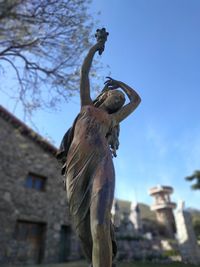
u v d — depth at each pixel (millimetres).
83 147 2143
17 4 6477
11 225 12289
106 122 2383
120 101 2562
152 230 26641
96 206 1801
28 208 13234
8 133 14109
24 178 13742
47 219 13797
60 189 15062
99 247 1695
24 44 7363
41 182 14602
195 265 8508
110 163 2072
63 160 2451
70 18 7320
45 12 7059
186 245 15766
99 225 1721
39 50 7617
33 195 13734
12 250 11938
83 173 2066
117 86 2816
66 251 14086
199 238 18734
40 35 7398
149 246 17219
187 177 17594
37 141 14984
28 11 6910
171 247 17328
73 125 2426
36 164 14562
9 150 13750
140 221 23438
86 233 1992
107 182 1919
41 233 13516
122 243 15750
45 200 14133
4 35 6906
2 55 7457
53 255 13266
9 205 12570
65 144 2430
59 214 14445
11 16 6516
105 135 2330
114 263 2037
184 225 16422
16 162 13758
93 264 1714
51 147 15242
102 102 2611
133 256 13961
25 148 14430
